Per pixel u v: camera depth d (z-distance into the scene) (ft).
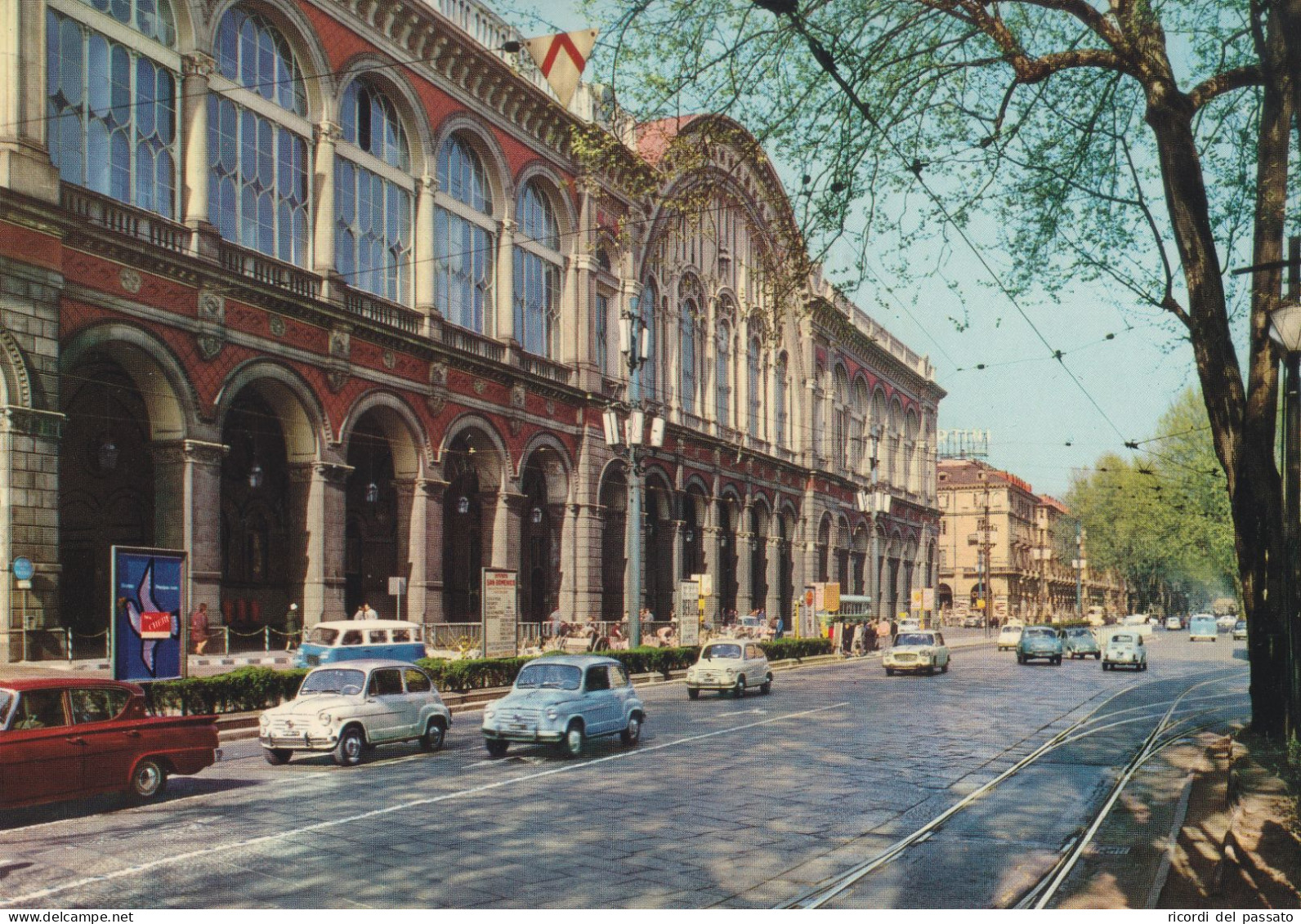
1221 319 54.39
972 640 256.93
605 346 155.12
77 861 33.81
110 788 42.57
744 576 194.18
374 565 148.87
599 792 47.24
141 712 44.86
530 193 140.97
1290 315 42.50
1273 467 58.34
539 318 141.90
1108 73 57.67
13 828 39.11
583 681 61.16
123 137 87.45
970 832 40.06
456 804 44.09
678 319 175.22
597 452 148.97
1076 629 190.70
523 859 34.60
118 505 121.39
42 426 77.66
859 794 47.32
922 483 301.84
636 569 120.37
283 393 102.53
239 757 58.95
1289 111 51.98
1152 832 39.88
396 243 117.29
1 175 75.56
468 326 128.36
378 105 115.55
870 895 31.14
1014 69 47.67
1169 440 200.64
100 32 85.61
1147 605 424.87
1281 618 59.16
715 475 185.68
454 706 87.56
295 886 31.01
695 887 31.58
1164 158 53.67
